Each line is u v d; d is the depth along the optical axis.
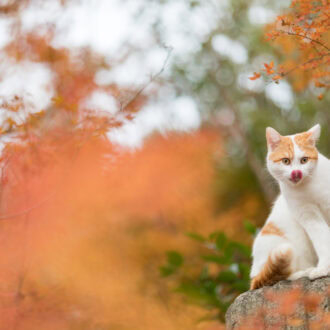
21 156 9.00
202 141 20.22
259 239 7.86
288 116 21.86
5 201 10.58
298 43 7.71
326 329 6.27
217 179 22.83
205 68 22.09
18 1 12.41
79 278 13.35
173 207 18.75
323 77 8.38
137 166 16.09
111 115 8.70
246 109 22.53
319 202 7.26
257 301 7.05
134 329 13.15
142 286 15.52
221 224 19.86
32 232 11.23
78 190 12.41
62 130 9.49
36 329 10.92
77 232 14.01
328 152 20.41
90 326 12.00
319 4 7.55
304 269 7.53
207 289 10.72
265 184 21.69
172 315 13.62
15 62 12.16
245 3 20.84
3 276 10.99
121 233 16.95
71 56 13.03
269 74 7.66
